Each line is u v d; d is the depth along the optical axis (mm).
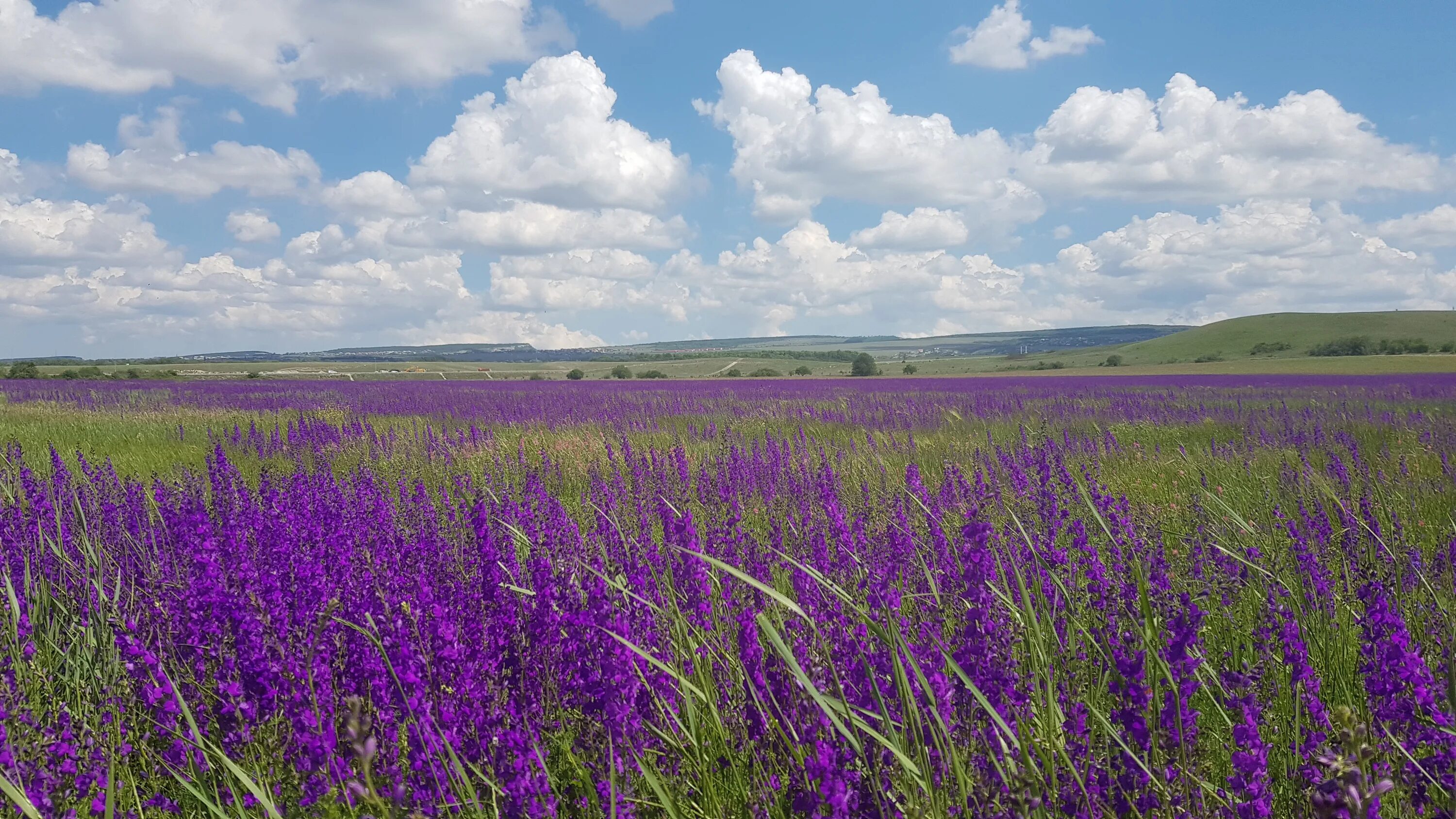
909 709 2334
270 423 20125
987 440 13984
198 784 2643
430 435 14148
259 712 2750
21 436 16078
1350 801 1401
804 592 3627
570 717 2859
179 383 41688
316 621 3029
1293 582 4352
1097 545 4906
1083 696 2963
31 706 2969
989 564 3410
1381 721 2738
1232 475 9367
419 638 2730
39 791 2309
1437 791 2303
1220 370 62406
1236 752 2613
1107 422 18359
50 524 5375
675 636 3238
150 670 2908
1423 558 4621
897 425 18312
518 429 18234
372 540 4641
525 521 5000
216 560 3273
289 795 2525
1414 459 10055
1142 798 2373
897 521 4938
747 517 6898
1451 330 110875
